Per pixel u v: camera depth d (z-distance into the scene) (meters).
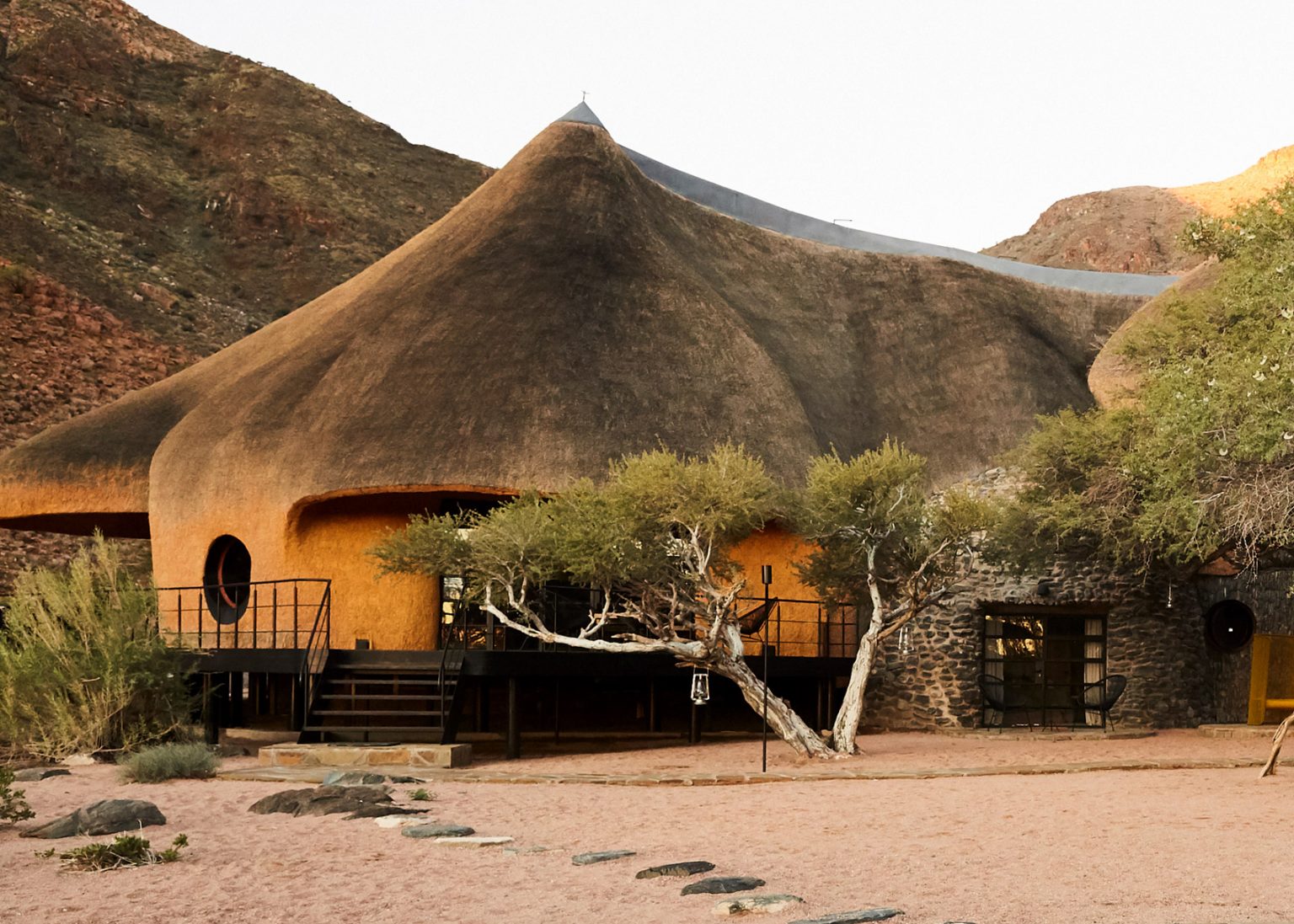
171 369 53.12
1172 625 22.41
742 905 7.29
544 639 16.16
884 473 16.16
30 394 46.03
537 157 26.69
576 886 8.30
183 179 77.31
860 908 7.18
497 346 21.41
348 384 21.28
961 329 26.44
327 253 74.00
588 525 15.80
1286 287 14.01
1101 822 10.06
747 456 21.16
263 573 20.66
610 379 21.31
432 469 19.61
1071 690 22.34
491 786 14.09
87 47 83.69
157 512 22.45
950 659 21.78
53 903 8.28
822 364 25.70
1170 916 6.63
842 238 35.06
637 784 14.08
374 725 19.44
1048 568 21.89
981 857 8.65
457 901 7.97
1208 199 92.12
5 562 38.53
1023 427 23.81
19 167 66.75
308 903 8.09
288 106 88.56
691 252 26.64
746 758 17.02
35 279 52.62
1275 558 20.47
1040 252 93.81
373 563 20.61
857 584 17.77
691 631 19.62
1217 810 10.59
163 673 18.56
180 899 8.32
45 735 17.58
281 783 14.55
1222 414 13.42
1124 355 20.77
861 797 12.37
